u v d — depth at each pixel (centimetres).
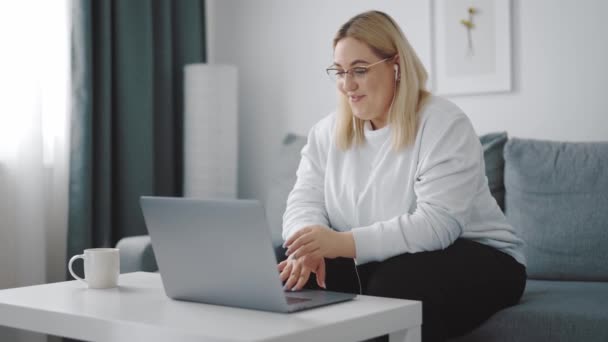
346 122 180
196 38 329
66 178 279
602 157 218
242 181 340
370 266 162
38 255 259
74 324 120
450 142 166
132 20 294
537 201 220
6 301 132
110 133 285
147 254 228
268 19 330
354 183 178
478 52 274
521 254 177
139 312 121
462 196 162
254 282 120
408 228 154
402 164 170
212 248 124
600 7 251
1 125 253
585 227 210
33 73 259
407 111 170
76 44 272
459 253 157
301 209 186
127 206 292
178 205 125
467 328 158
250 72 336
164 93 312
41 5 265
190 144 307
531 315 160
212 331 105
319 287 159
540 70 263
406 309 127
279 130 329
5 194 254
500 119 272
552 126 262
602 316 155
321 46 315
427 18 285
